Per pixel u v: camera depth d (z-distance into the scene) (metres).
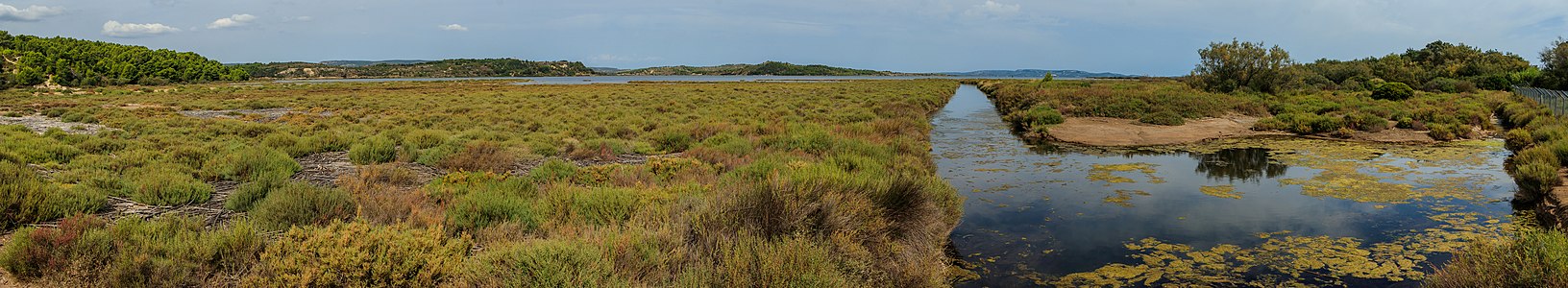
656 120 21.09
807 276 4.45
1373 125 18.75
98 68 90.75
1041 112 22.55
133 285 4.28
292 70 169.88
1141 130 19.83
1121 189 10.48
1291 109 24.84
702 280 4.42
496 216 6.56
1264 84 37.00
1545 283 4.55
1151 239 7.45
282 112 26.91
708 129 17.06
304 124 19.38
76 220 5.41
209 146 12.20
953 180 11.50
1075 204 9.34
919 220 7.12
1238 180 11.32
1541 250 4.77
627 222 6.25
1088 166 13.03
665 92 44.06
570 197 7.30
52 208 6.09
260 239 5.19
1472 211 8.58
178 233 5.19
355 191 7.64
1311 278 6.04
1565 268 4.48
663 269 4.95
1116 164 13.28
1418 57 67.25
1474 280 5.04
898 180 7.49
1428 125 18.56
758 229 5.74
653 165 10.48
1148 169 12.59
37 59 83.25
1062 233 7.75
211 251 4.77
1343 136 17.81
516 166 11.31
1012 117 24.16
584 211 6.88
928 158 13.42
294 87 63.22
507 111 26.05
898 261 5.95
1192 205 9.20
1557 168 10.34
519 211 6.72
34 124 19.03
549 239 5.36
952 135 19.55
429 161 11.17
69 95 46.72
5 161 8.30
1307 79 46.31
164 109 26.73
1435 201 9.26
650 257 5.02
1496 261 4.95
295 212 6.14
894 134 16.70
